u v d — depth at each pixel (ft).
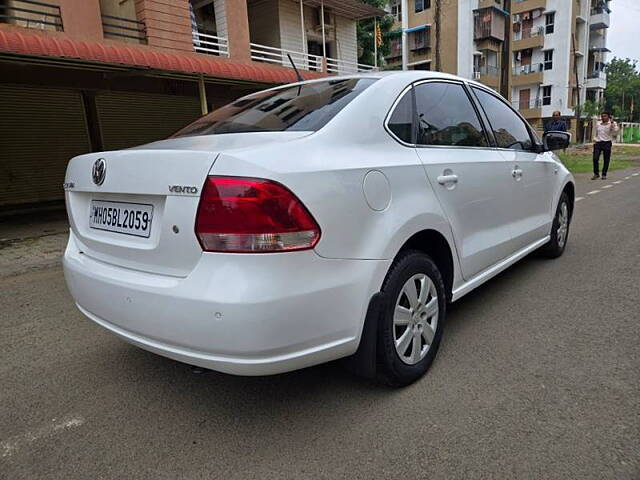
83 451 6.90
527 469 6.12
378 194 7.32
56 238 23.63
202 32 49.65
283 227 6.01
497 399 7.72
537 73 122.21
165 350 6.63
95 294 7.50
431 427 7.07
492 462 6.28
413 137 8.70
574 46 122.11
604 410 7.28
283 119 8.02
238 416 7.61
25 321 12.25
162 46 35.86
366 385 8.32
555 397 7.70
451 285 9.36
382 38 78.23
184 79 34.86
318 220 6.35
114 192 7.21
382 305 7.41
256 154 6.20
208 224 6.02
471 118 10.74
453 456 6.43
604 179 40.98
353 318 6.86
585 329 10.24
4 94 32.50
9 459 6.78
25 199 34.55
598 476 5.93
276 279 5.99
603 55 147.64
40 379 9.09
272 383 8.55
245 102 9.98
